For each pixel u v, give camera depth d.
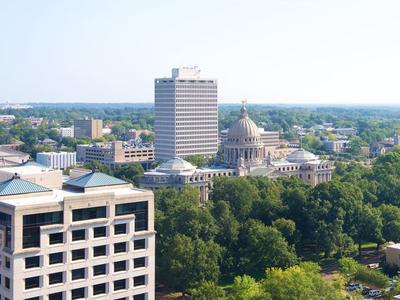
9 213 162.25
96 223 173.62
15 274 160.62
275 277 191.62
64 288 168.62
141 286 183.25
